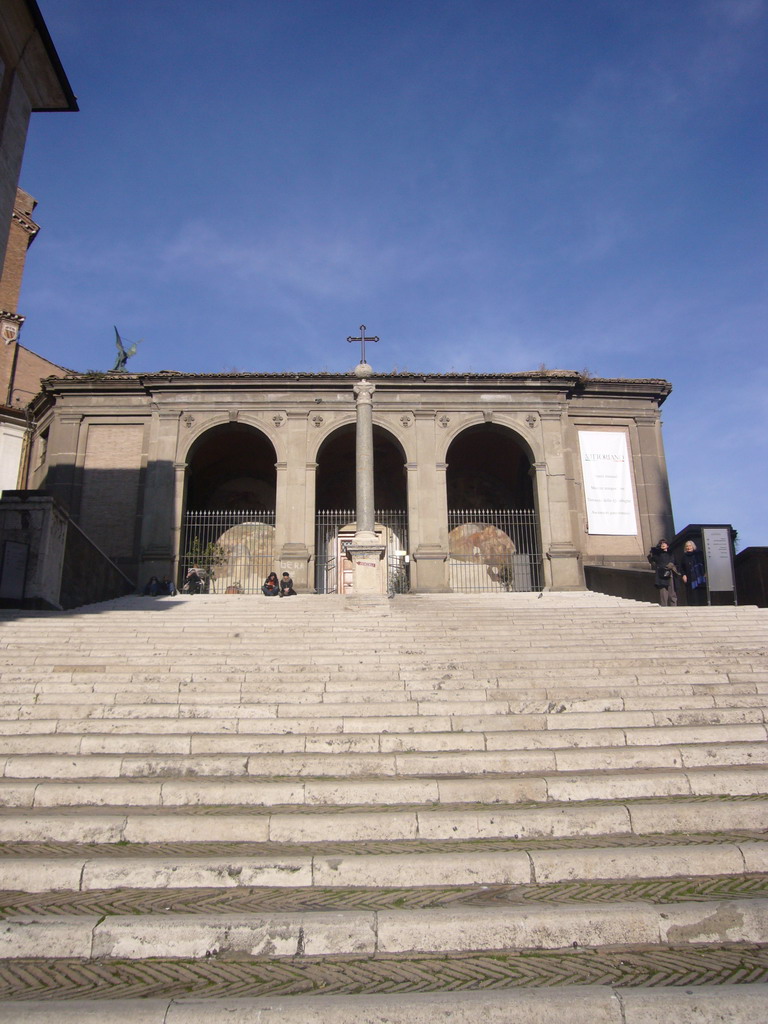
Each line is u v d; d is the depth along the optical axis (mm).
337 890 4570
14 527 15812
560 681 9148
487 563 28516
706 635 12055
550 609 15875
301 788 5957
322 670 9719
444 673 9469
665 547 16359
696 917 4062
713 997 3344
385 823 5328
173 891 4578
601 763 6613
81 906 4309
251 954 3916
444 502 26062
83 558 18281
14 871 4633
